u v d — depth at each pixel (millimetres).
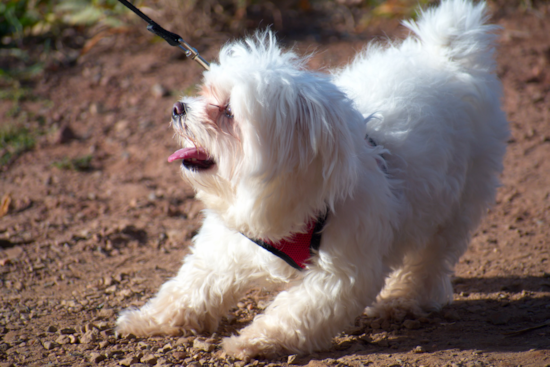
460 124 3865
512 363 3129
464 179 3934
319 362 3199
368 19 10445
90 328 3697
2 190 6152
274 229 3150
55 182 6387
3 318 3814
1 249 4953
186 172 3268
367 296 3338
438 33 4066
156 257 5004
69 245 5109
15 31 9680
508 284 4449
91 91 8398
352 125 3078
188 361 3289
